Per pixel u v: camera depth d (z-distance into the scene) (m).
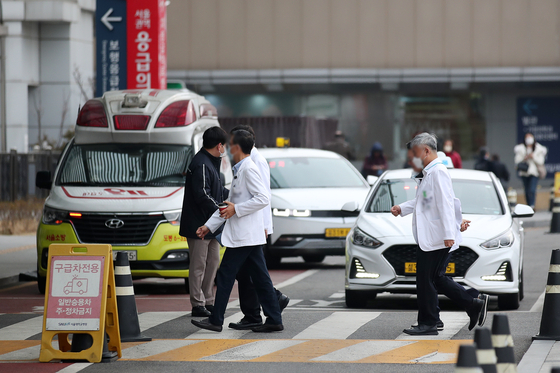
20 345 23.00
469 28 105.94
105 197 34.00
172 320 26.95
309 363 20.55
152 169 35.41
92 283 20.81
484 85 106.94
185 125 36.12
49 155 69.62
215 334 24.42
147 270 33.06
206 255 27.67
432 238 23.33
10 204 61.12
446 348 22.14
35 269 40.84
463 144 108.75
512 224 29.98
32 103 98.38
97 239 33.28
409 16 106.31
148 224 33.28
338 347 22.38
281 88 108.19
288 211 41.59
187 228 27.09
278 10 107.19
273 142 74.81
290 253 41.50
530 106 108.62
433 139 23.55
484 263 28.16
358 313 28.19
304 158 46.44
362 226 29.78
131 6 50.34
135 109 36.00
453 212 23.25
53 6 95.00
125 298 23.27
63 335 21.16
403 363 20.45
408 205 24.36
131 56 50.59
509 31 105.88
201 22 107.50
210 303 28.20
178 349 22.23
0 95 94.56
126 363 20.66
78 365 20.44
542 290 34.38
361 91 108.88
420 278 23.83
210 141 26.91
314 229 41.41
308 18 107.00
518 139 108.75
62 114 97.44
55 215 33.91
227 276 24.22
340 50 107.00
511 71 104.19
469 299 23.80
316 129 76.62
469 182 32.25
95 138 36.12
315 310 29.16
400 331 24.72
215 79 106.44
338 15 106.94
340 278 38.94
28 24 96.69
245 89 108.81
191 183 26.83
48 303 20.81
